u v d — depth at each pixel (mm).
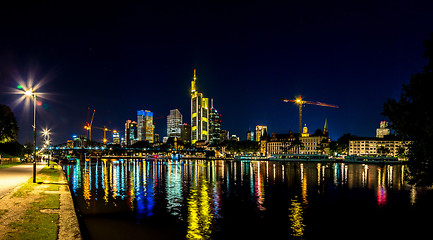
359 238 34500
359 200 57688
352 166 184750
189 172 131250
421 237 34906
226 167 176125
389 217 44062
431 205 52750
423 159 18281
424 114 16672
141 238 32031
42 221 24516
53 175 65250
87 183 83875
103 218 40156
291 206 51062
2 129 125000
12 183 47156
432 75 16828
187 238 32688
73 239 20797
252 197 59906
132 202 52656
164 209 46969
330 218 43031
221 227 37406
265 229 37031
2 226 22672
